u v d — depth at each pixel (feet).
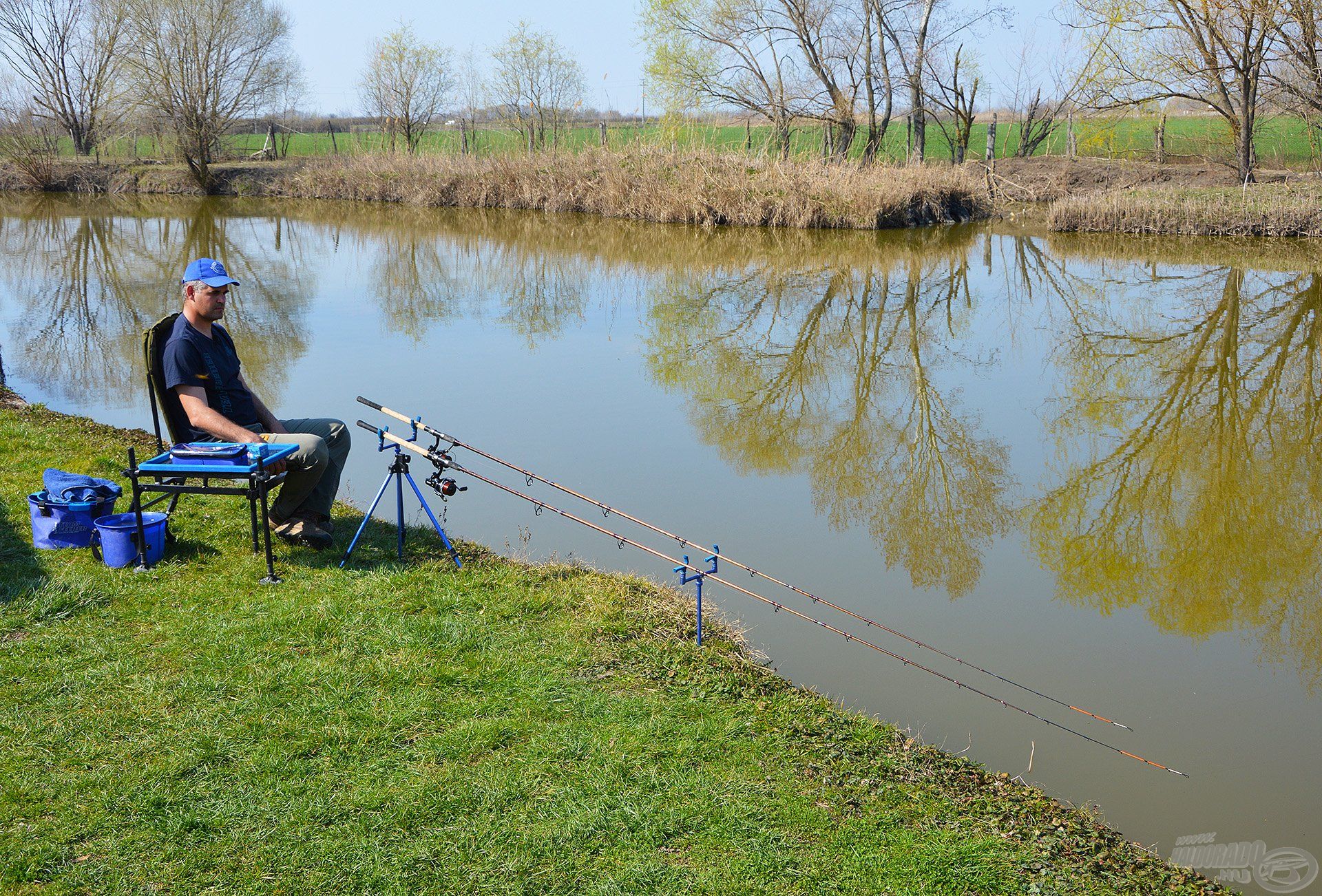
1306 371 41.06
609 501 26.25
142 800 11.76
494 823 11.87
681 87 104.58
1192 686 18.35
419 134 133.08
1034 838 12.92
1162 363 42.83
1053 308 54.03
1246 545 24.94
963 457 31.07
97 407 33.22
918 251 73.77
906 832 12.58
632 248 76.23
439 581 18.19
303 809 11.82
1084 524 26.16
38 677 14.16
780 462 30.19
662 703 14.82
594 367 41.22
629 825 12.01
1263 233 76.28
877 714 16.42
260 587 17.33
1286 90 84.23
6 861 10.73
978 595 21.86
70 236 81.25
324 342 45.19
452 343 45.34
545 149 113.29
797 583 21.74
